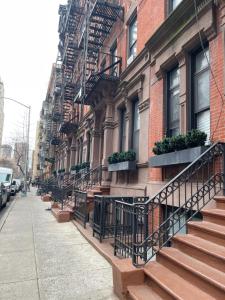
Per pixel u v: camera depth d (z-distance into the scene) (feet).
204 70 22.52
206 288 11.58
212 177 17.62
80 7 61.67
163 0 29.01
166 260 14.64
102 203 24.81
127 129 36.81
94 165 50.11
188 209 17.42
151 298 12.59
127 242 19.35
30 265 19.39
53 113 96.94
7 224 34.94
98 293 14.97
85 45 47.93
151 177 28.02
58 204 48.24
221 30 19.80
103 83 41.57
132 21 39.73
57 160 114.62
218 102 19.42
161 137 26.96
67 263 19.75
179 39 24.80
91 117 55.67
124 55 40.40
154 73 29.63
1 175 87.40
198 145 19.97
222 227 14.87
